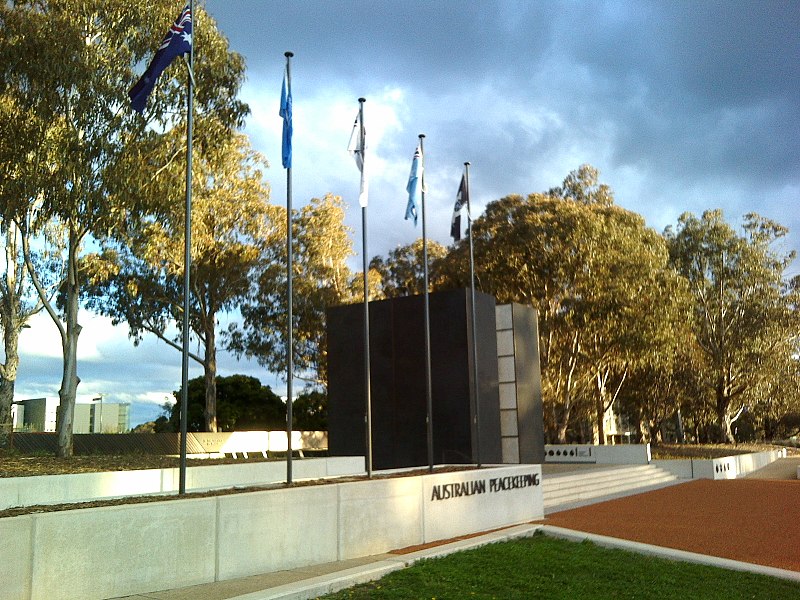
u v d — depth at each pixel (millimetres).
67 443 22594
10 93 20359
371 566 9344
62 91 20906
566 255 35594
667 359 39031
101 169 21359
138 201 21938
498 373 25625
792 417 78875
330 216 40938
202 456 32938
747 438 78438
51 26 20172
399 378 24312
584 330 36844
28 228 22469
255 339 40844
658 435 59719
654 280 37094
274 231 38781
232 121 23766
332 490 10680
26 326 28906
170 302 36094
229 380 50594
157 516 8320
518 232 36719
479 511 13992
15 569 6984
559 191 41938
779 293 51375
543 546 11391
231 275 36500
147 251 25547
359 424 25047
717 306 51438
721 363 51125
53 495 16000
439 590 8398
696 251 51938
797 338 51281
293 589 7871
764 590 9117
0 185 20406
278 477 21219
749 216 52688
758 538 13359
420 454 23438
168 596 7941
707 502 19531
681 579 9523
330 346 26062
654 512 17266
